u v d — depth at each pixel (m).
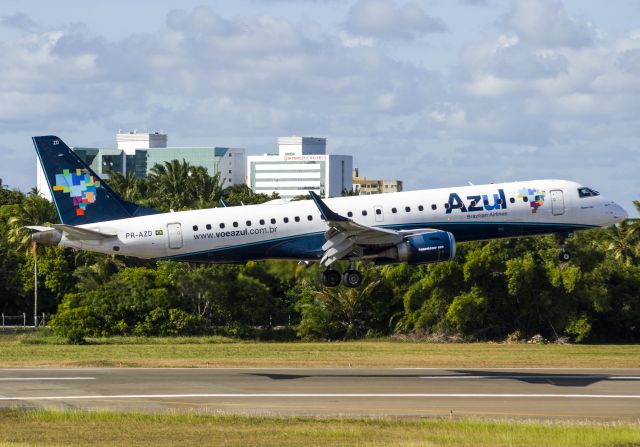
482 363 180.88
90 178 171.38
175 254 166.50
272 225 167.00
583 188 175.88
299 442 96.94
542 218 172.62
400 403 122.75
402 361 185.25
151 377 147.25
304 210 168.38
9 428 104.19
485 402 124.12
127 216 171.75
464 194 171.00
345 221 157.12
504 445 94.75
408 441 96.38
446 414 114.50
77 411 113.25
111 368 161.88
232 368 163.38
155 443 96.81
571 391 134.38
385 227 167.12
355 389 134.88
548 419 111.94
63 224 168.38
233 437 99.62
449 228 169.50
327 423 106.69
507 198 171.75
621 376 152.88
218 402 123.19
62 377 147.00
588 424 105.94
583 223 174.50
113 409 116.38
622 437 98.12
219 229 166.00
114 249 166.38
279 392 131.62
